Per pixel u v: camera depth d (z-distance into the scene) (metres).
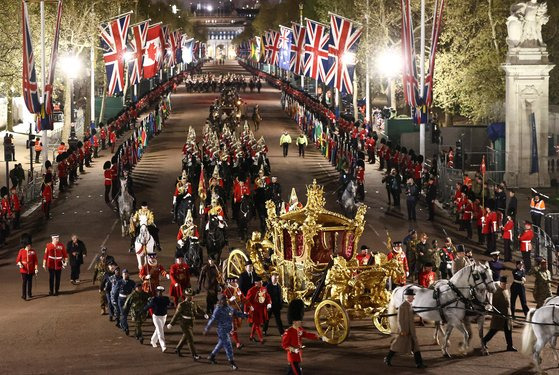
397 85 120.81
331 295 32.53
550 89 86.38
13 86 83.94
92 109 93.12
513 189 68.00
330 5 120.81
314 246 34.88
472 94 83.94
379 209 61.69
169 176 73.50
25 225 58.22
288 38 113.56
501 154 72.94
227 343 28.95
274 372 28.41
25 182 71.69
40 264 48.25
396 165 70.31
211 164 64.06
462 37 84.44
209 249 44.03
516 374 28.33
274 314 33.00
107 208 62.62
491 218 48.81
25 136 102.19
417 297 31.02
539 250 47.34
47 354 30.59
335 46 83.12
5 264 48.25
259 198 53.91
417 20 101.56
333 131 86.25
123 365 29.16
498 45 82.69
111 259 37.31
